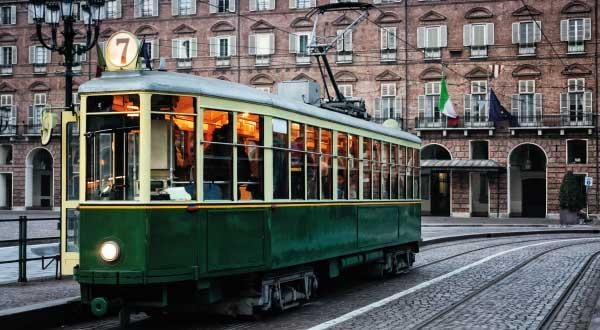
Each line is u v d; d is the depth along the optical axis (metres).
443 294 16.06
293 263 13.51
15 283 16.11
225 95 11.84
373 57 57.12
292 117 13.66
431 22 56.19
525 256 25.17
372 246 17.53
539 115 54.19
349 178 16.25
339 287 17.70
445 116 55.84
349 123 16.23
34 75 64.06
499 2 54.84
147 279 10.73
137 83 10.89
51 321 12.24
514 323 12.41
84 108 11.15
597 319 12.30
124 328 11.45
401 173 20.02
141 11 60.84
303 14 57.75
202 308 12.53
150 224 10.80
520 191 57.44
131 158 10.91
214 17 59.53
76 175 12.27
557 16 53.84
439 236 35.12
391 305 14.52
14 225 39.03
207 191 11.54
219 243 11.69
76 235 12.22
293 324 12.34
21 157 64.94
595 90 53.09
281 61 58.38
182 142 11.20
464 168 54.28
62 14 17.97
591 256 24.97
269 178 12.81
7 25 64.62
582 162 54.25
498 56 54.97
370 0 57.00
